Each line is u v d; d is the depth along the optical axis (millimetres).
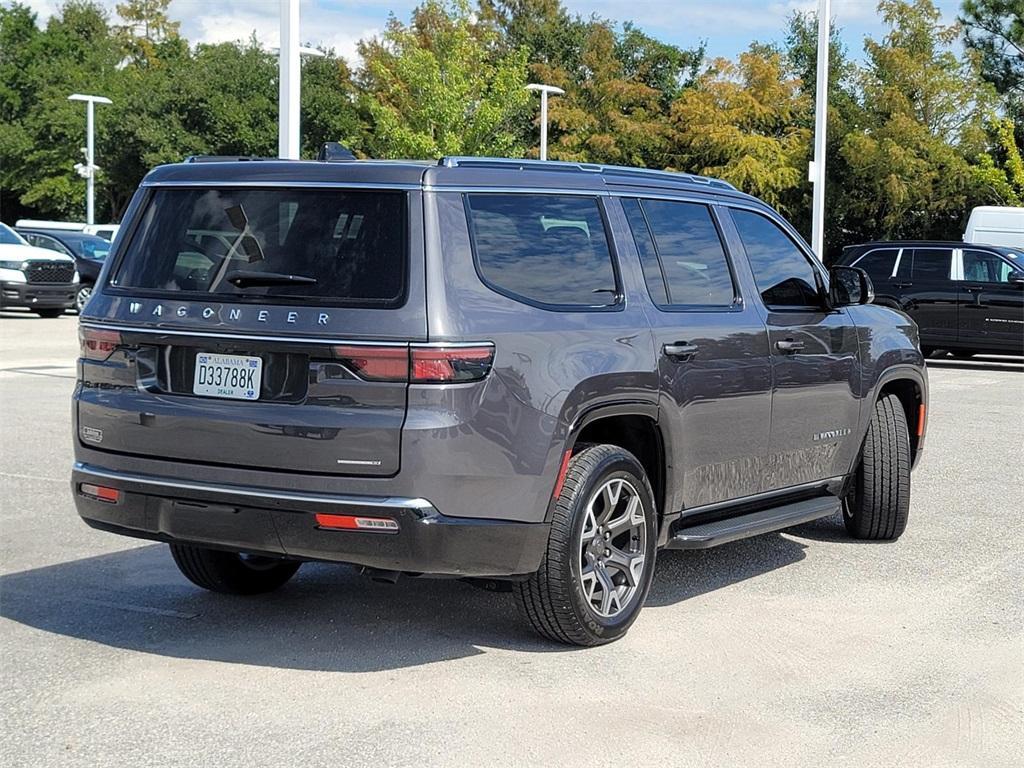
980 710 4641
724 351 5918
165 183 5262
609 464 5215
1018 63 45344
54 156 59562
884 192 41250
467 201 4945
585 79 52562
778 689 4836
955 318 20453
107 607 5867
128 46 82625
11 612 5770
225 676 4902
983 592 6348
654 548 5555
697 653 5273
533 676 4941
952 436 12117
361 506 4598
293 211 4945
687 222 6016
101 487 5117
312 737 4277
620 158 48000
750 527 6055
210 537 4902
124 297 5160
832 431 6828
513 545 4852
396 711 4535
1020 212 25125
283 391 4773
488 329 4766
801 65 48094
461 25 40375
